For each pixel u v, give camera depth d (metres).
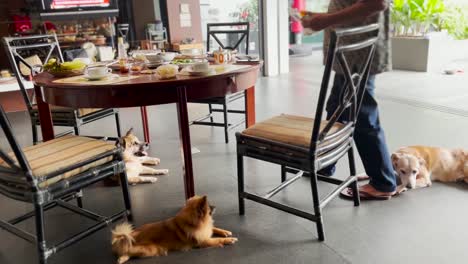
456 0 6.13
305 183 2.26
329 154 1.70
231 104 4.28
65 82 1.83
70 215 2.04
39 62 3.73
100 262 1.63
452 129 3.02
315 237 1.73
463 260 1.52
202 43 5.21
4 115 1.28
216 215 1.95
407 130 3.03
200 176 2.44
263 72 5.90
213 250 1.67
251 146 1.78
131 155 2.49
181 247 1.68
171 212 2.03
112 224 1.91
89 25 4.66
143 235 1.67
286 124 1.85
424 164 2.13
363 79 1.73
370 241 1.67
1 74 4.20
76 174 1.60
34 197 1.44
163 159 2.78
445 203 1.95
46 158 1.60
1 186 1.57
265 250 1.65
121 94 1.72
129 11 5.04
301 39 7.98
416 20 5.70
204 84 1.82
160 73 1.80
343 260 1.56
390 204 1.97
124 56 2.75
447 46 5.64
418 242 1.65
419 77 5.13
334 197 1.85
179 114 1.82
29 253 1.72
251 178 2.38
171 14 5.15
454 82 4.72
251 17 6.08
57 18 4.43
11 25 4.46
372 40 1.61
